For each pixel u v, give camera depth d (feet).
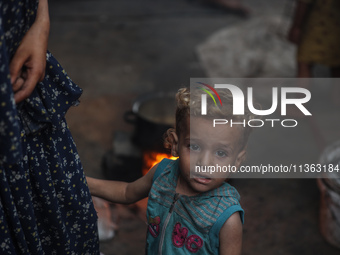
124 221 11.43
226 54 19.65
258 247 10.93
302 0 13.97
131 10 27.40
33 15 4.64
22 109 4.72
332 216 10.46
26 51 4.44
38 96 4.76
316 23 13.92
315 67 19.12
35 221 5.06
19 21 4.37
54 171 5.12
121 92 17.99
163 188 5.70
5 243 4.75
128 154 12.85
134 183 6.24
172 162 5.91
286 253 10.78
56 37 23.04
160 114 13.10
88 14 26.43
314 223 11.67
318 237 11.24
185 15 26.78
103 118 16.11
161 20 25.95
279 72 18.35
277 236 11.27
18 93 4.36
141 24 25.25
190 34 24.09
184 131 5.27
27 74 4.43
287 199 12.48
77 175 5.44
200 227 5.28
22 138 4.73
